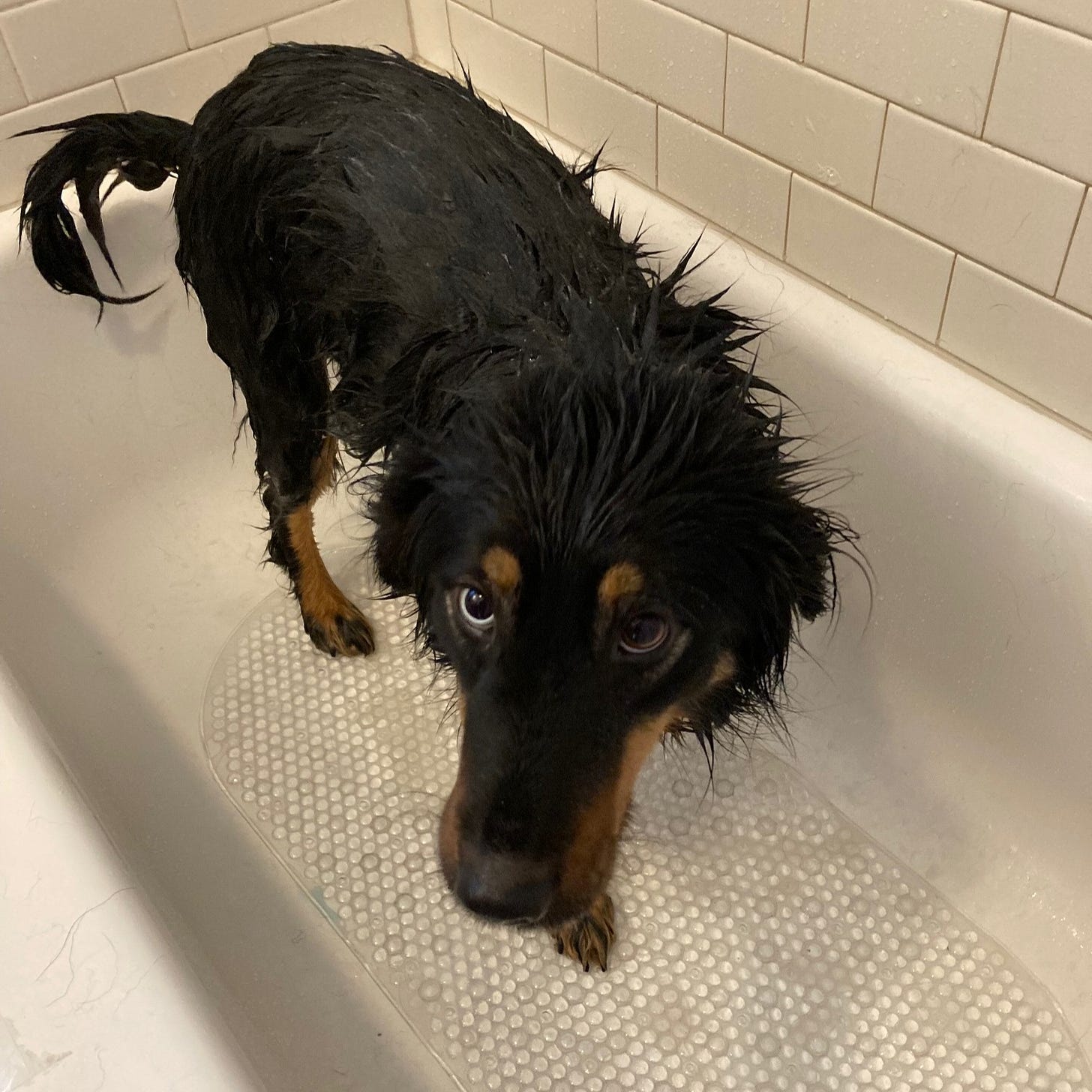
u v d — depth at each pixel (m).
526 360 1.30
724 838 1.79
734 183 1.87
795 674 1.96
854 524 1.75
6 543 2.00
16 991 0.97
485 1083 1.55
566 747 1.14
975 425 1.53
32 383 1.99
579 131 2.14
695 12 1.73
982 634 1.65
